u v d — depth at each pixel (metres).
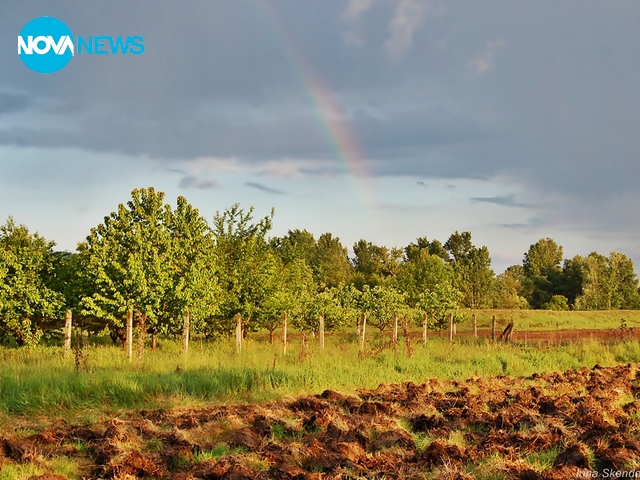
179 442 9.42
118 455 8.58
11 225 25.50
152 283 19.92
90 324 24.20
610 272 91.50
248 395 13.36
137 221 21.95
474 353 21.20
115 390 12.58
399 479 8.05
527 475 8.07
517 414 11.46
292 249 33.00
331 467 8.42
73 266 22.77
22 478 7.68
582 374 17.47
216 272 25.03
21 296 21.50
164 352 21.47
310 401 12.21
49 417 11.23
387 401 13.01
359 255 100.94
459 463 8.59
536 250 122.19
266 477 7.93
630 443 9.29
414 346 23.33
